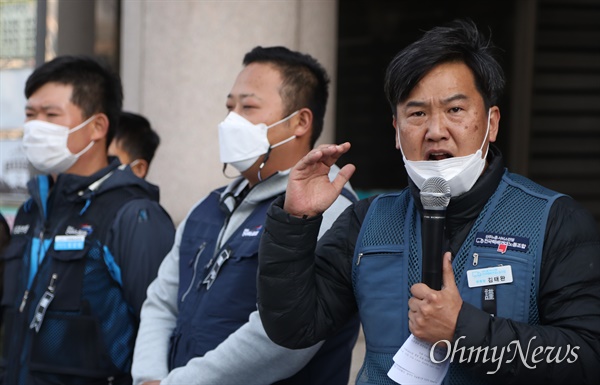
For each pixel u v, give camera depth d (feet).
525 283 6.71
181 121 15.80
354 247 7.57
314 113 10.12
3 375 11.09
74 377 10.59
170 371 9.66
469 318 6.41
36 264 11.09
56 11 20.97
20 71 21.35
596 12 26.68
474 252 6.91
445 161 6.86
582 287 6.64
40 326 10.69
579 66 26.66
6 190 21.42
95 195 11.00
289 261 7.19
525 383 6.52
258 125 9.74
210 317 9.30
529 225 6.85
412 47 7.11
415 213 7.34
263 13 15.55
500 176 7.22
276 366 8.63
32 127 11.35
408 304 6.87
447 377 6.85
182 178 15.81
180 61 15.76
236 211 9.75
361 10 29.19
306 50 15.96
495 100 7.25
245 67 10.16
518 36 26.22
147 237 10.72
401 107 7.12
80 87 11.50
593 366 6.50
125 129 13.64
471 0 27.94
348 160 29.14
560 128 26.55
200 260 9.78
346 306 7.71
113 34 20.95
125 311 10.78
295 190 7.18
